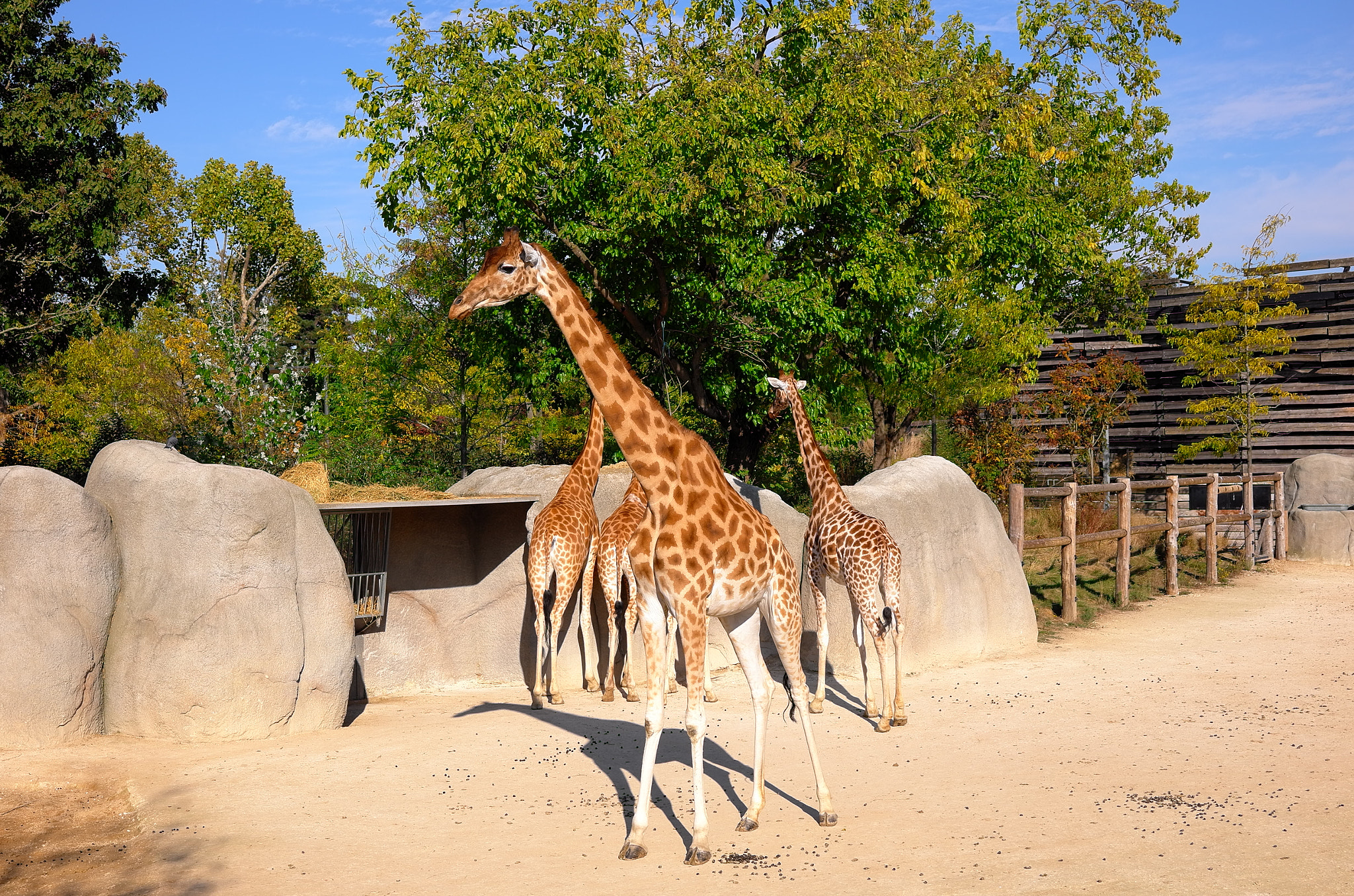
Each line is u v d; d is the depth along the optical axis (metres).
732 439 19.11
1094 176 24.14
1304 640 11.36
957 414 20.48
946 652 10.39
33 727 7.14
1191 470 22.50
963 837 5.31
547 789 6.39
